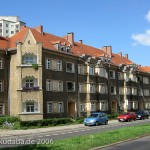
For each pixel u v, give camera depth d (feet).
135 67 247.70
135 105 243.60
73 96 173.88
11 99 149.59
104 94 201.67
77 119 161.89
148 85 271.90
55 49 162.71
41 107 148.05
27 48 150.30
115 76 219.00
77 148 51.83
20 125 125.80
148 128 92.63
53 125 139.74
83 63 184.44
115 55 248.52
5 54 152.15
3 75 149.69
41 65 149.89
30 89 148.15
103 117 145.18
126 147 57.67
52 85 159.12
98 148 55.16
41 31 174.70
